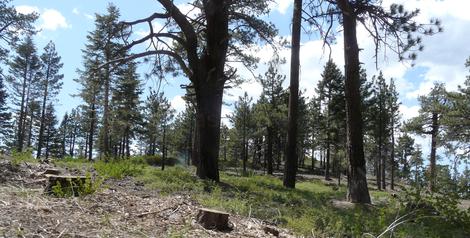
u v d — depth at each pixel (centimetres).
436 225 856
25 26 3145
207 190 1103
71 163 1344
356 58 1391
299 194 1361
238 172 4134
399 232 753
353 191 1320
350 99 1378
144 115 5369
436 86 3491
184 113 5706
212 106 1480
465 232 831
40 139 6122
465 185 864
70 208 570
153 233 508
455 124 3145
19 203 551
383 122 4372
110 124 4822
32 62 5862
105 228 494
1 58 3475
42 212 522
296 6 1777
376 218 875
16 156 1148
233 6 1708
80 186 686
